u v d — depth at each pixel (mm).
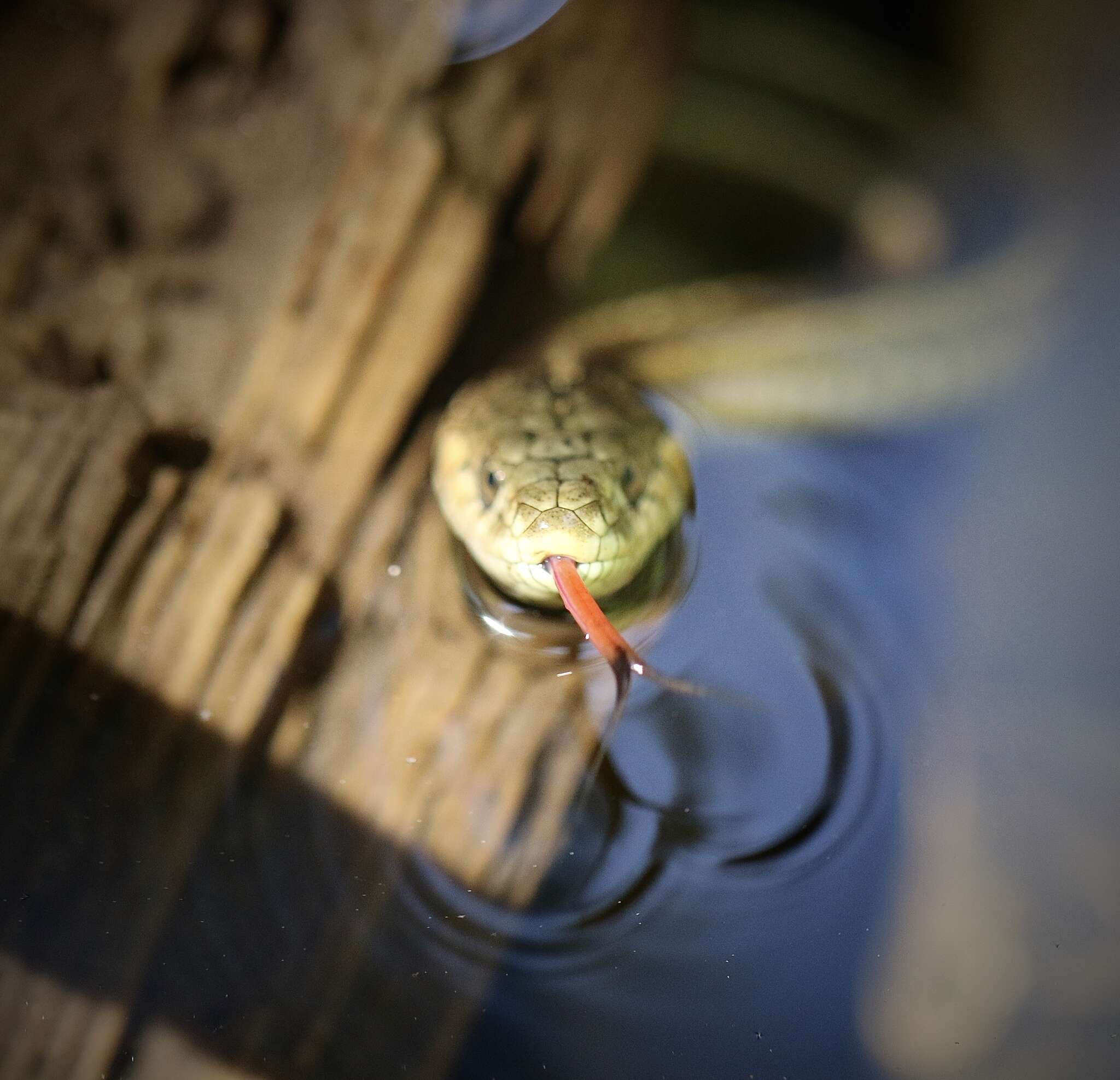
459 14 350
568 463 326
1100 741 325
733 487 341
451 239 339
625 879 312
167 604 317
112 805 312
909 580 334
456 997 307
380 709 317
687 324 349
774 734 321
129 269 331
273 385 327
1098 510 343
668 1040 307
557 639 323
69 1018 305
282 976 307
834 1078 308
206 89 342
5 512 318
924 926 314
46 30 344
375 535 324
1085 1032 313
